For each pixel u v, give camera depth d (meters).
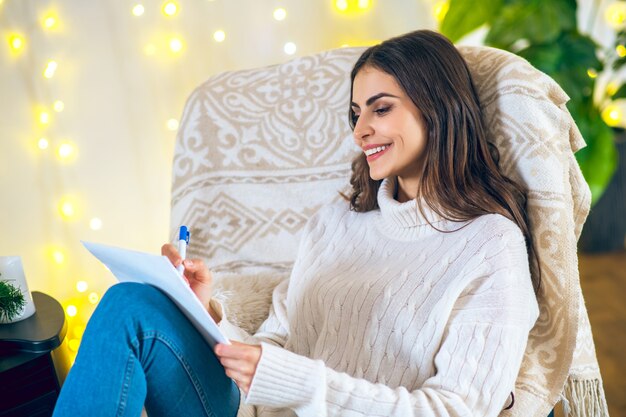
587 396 1.21
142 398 0.94
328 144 1.51
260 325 1.38
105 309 0.97
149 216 1.97
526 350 1.15
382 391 0.96
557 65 2.19
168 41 1.87
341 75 1.52
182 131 1.59
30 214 1.80
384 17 2.04
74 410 0.93
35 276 1.84
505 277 1.01
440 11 2.09
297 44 1.98
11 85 1.72
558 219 1.12
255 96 1.57
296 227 1.52
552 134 1.14
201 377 0.99
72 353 1.94
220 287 1.42
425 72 1.13
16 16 1.70
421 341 1.04
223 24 1.90
